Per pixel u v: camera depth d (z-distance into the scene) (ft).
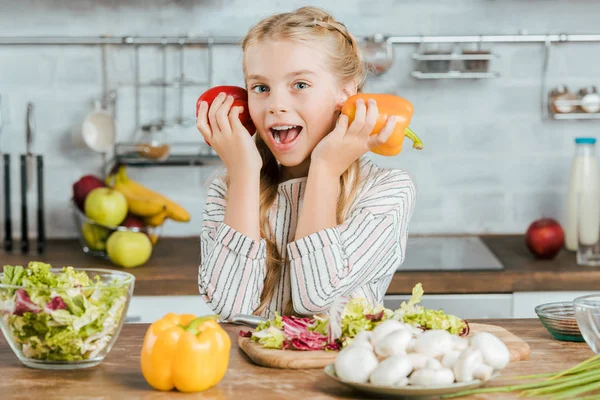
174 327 3.84
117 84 9.98
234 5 9.97
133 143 9.39
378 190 5.58
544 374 3.92
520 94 10.14
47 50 9.91
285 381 3.96
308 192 5.24
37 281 4.26
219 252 5.27
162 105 10.04
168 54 9.99
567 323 4.68
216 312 5.33
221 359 3.83
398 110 5.14
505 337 4.57
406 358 3.64
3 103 9.93
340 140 5.18
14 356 4.47
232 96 5.46
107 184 9.46
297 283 5.14
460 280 8.25
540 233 8.82
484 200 10.26
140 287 8.11
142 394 3.78
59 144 10.03
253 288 5.29
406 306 4.50
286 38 5.19
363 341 3.82
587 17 10.07
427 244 9.70
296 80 5.21
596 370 3.84
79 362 4.19
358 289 5.50
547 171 10.23
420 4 10.00
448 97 10.12
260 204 5.76
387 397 3.69
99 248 8.87
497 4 10.02
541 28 10.07
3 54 9.89
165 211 9.11
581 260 8.78
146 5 9.92
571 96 9.86
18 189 10.07
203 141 10.07
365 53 9.41
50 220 10.14
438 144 10.17
